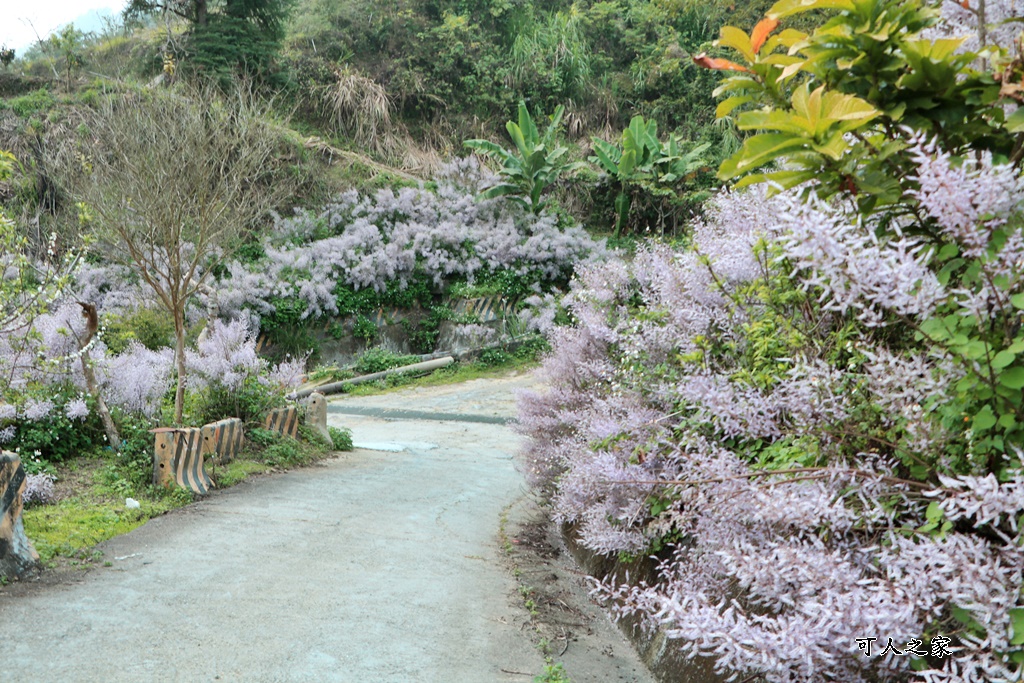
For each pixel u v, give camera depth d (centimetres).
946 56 273
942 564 221
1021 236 224
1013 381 225
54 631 445
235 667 407
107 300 2145
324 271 2538
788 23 1603
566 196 3228
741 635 234
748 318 405
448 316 2672
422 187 3078
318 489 940
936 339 233
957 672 226
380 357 2438
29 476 768
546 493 850
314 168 2923
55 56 3366
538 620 520
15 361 895
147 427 965
